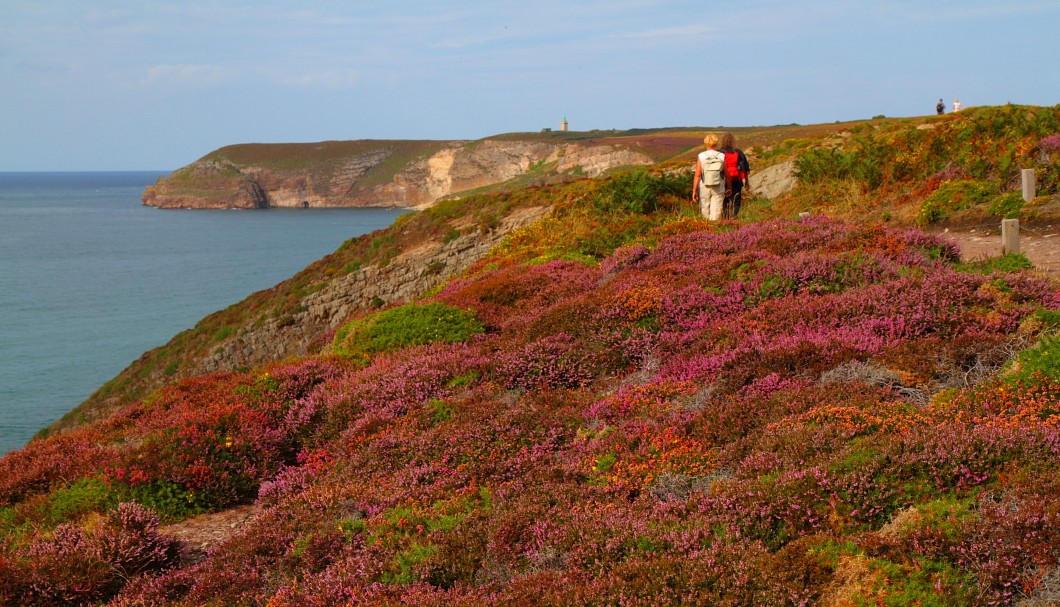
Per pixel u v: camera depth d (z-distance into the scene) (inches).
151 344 2625.5
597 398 419.5
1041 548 203.6
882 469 254.4
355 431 447.2
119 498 414.3
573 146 7111.2
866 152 989.8
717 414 341.7
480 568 280.4
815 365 368.5
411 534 307.7
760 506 257.9
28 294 3690.9
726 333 438.9
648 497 301.7
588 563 257.6
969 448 249.4
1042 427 256.4
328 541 313.9
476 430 392.8
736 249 581.3
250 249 5738.2
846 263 485.4
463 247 1684.3
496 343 536.7
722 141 757.9
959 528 222.2
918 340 370.9
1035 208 664.4
